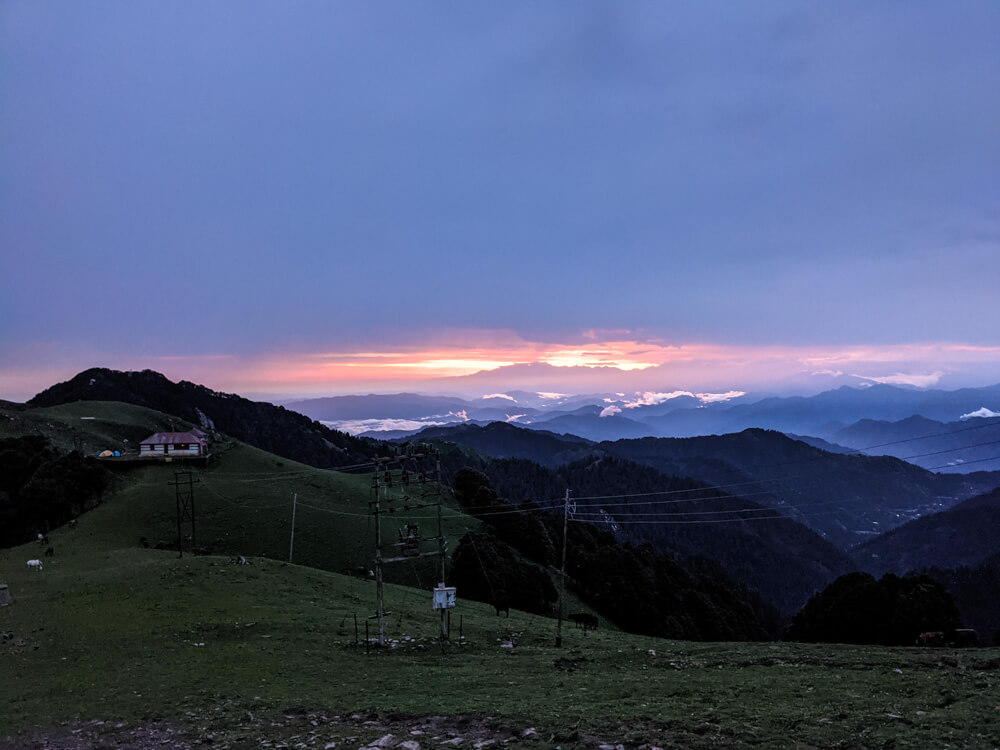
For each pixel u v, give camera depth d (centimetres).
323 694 2906
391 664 3625
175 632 4166
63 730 2472
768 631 15250
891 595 6794
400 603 6019
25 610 4744
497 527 12150
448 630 4506
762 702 2355
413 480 4953
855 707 2214
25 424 12681
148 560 6788
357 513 10656
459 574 8900
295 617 4744
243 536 9050
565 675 3216
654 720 2134
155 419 16675
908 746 1767
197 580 5691
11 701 2864
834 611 7212
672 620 10362
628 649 4188
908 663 3042
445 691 2883
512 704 2525
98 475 10231
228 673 3312
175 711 2659
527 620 6325
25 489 9256
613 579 11181
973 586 17612
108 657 3638
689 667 3366
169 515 9450
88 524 8975
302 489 11388
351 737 2183
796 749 1795
